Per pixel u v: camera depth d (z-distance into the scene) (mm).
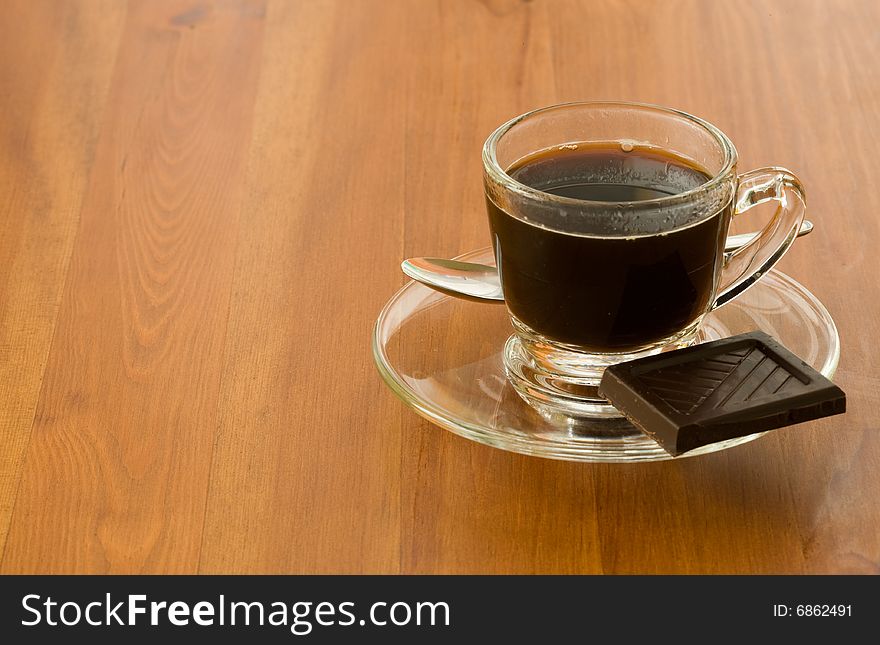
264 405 848
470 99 1312
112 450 806
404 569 700
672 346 824
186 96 1332
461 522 733
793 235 835
